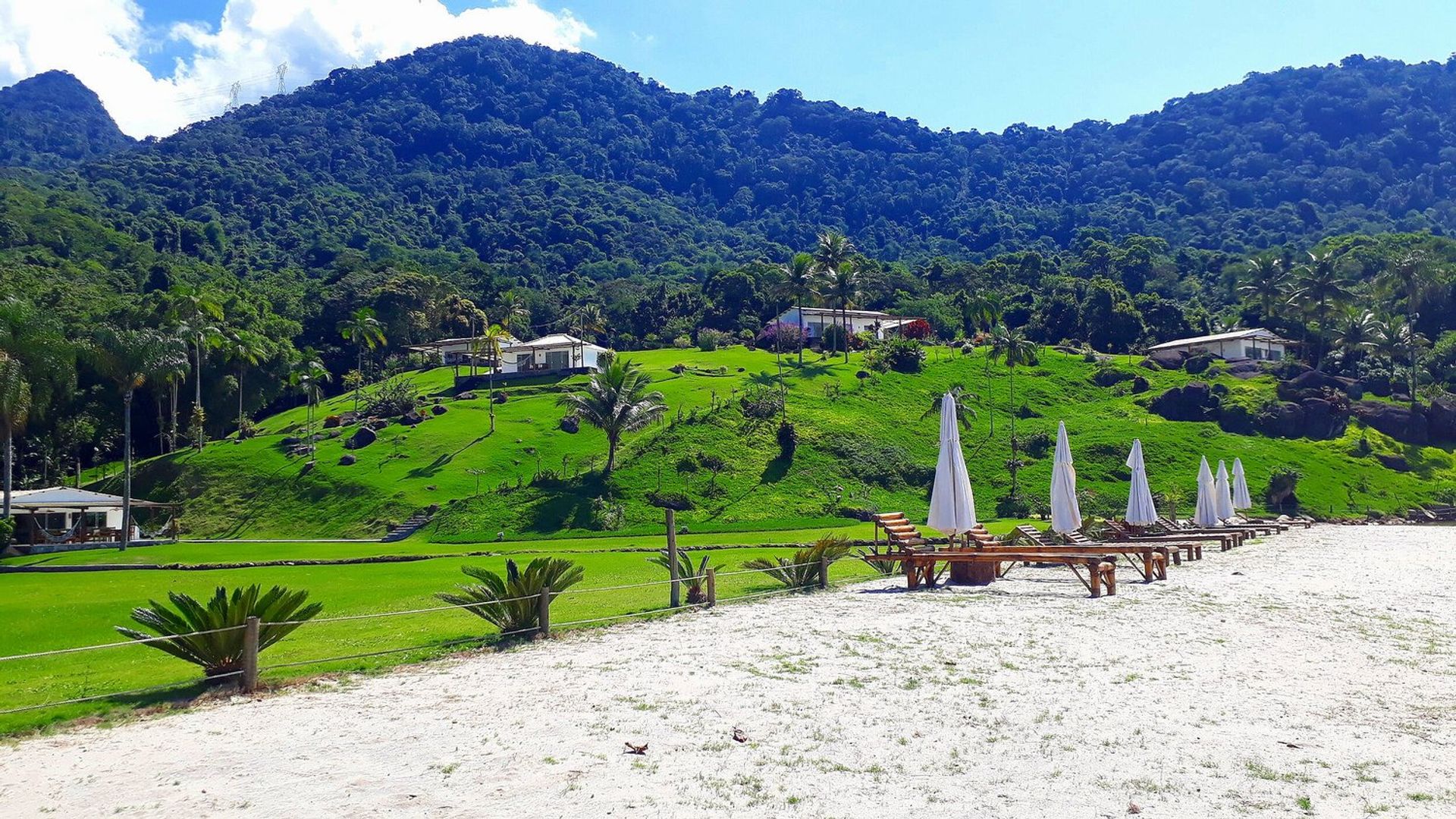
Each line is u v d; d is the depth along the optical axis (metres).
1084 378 108.88
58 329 65.44
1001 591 26.64
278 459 83.44
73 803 10.43
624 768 11.43
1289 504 74.12
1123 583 28.48
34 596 34.44
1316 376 100.44
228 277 150.62
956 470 30.48
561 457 80.75
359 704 14.51
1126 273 164.88
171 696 15.26
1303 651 17.97
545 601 20.20
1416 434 93.12
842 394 96.62
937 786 10.81
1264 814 10.00
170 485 82.31
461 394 106.12
